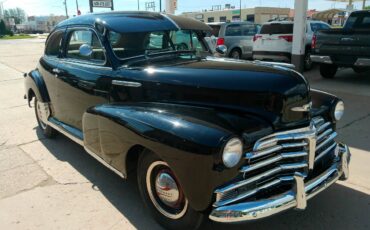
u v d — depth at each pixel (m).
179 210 3.11
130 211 3.61
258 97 3.07
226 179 2.70
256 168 2.82
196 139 2.69
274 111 3.03
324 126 3.45
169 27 4.31
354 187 3.98
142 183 3.34
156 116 3.10
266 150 2.88
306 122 3.15
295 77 3.22
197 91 3.29
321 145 3.34
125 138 3.22
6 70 14.05
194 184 2.73
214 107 3.19
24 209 3.69
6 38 54.25
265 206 2.73
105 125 3.47
